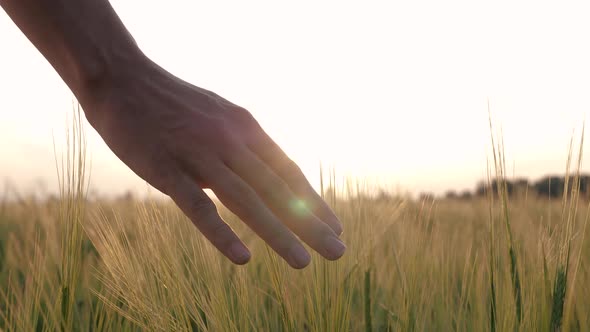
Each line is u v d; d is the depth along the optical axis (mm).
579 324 714
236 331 628
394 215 776
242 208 427
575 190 625
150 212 590
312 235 427
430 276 772
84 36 455
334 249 424
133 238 662
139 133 450
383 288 838
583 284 738
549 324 626
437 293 771
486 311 696
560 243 634
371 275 787
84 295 807
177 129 443
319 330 625
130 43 466
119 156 464
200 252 625
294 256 422
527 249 723
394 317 724
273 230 424
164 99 451
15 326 672
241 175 435
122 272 593
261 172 434
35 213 1409
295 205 431
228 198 430
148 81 458
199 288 627
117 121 456
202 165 435
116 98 456
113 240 590
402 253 776
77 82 466
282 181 437
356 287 785
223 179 431
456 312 786
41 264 703
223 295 625
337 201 673
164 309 614
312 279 637
